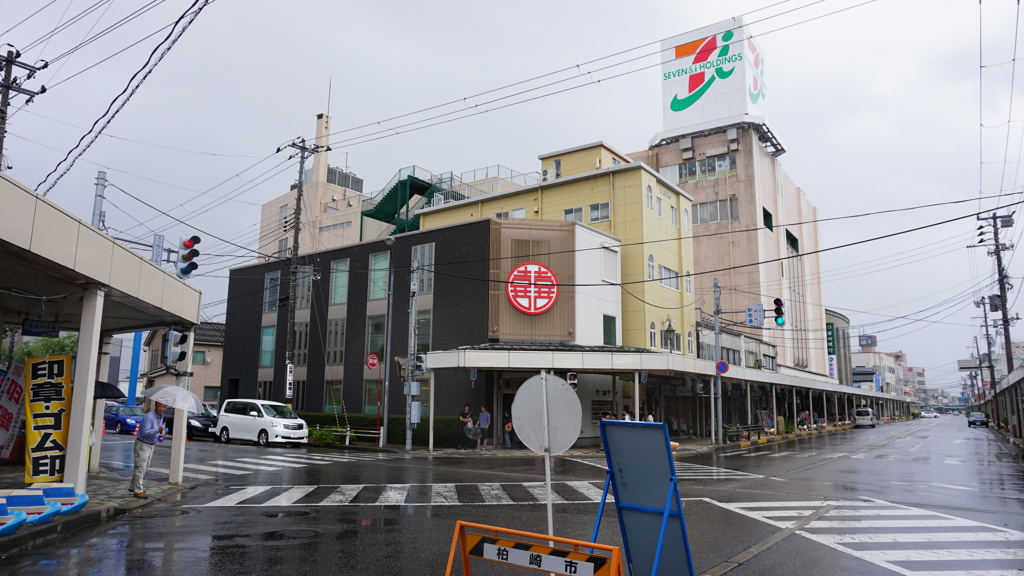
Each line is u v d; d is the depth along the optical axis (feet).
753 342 143.43
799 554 26.53
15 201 26.27
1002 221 119.34
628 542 19.86
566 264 93.09
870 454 82.17
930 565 24.95
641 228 103.96
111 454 67.77
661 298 108.37
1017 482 52.90
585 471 58.49
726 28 164.66
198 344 149.07
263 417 86.79
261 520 32.65
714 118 163.32
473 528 19.20
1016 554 26.71
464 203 122.52
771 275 163.32
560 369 82.38
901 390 417.28
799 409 176.04
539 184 113.70
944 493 45.88
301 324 116.37
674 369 84.07
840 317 272.10
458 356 78.23
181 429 45.96
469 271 93.15
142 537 28.32
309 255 117.80
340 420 100.01
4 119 58.23
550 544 18.81
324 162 197.67
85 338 33.91
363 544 27.27
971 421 200.85
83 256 31.58
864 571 24.02
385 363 95.40
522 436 21.79
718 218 159.84
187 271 49.90
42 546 26.37
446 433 85.92
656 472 19.21
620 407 95.35
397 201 128.98
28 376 34.81
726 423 127.34
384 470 57.11
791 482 51.65
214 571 22.81
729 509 37.68
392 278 88.74
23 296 37.86
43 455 34.27
